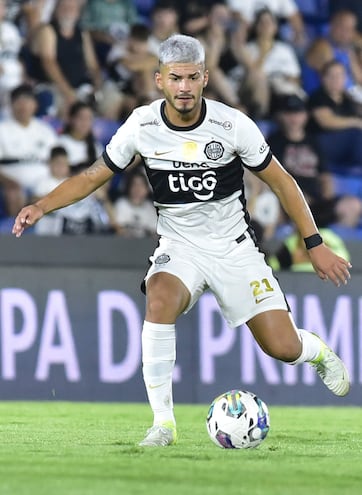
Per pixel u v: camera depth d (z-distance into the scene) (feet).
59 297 117.19
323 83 152.87
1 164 135.74
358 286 124.67
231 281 62.59
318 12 156.66
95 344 118.01
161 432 60.85
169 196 62.18
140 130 61.11
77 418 91.04
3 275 115.55
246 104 148.97
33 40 140.15
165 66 58.18
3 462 52.60
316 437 74.02
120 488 42.80
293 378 122.11
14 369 115.34
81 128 139.13
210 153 60.95
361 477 48.52
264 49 151.02
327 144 150.82
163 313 60.29
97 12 144.15
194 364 119.55
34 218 60.54
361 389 123.75
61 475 47.21
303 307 122.31
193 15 148.36
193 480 45.60
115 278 119.14
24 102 136.56
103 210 136.67
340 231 147.64
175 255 62.39
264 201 142.82
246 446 59.98
